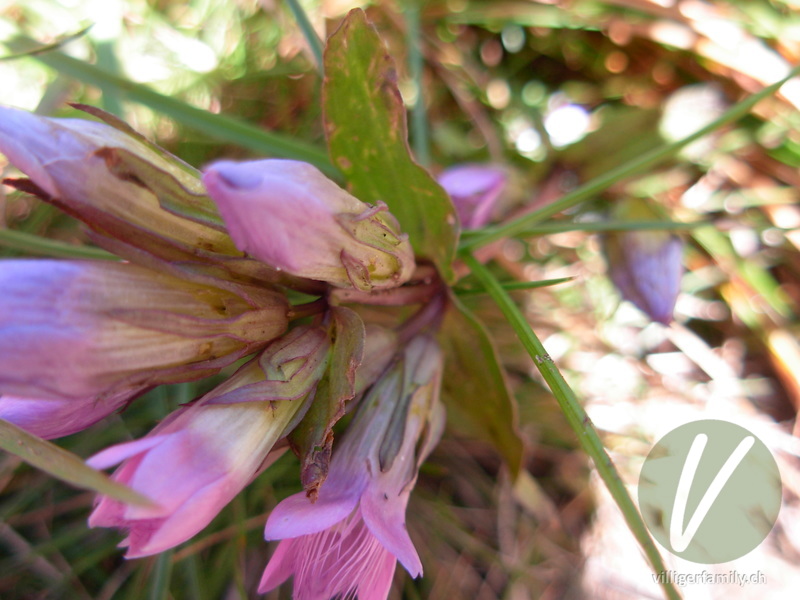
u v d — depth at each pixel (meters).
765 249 0.12
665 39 0.12
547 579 0.10
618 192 0.12
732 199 0.12
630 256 0.10
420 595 0.10
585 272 0.12
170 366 0.05
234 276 0.05
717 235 0.12
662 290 0.10
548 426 0.11
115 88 0.09
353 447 0.06
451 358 0.08
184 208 0.05
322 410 0.05
